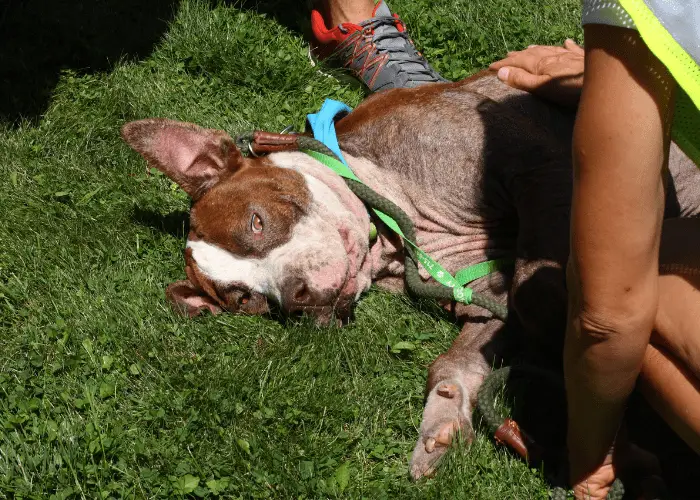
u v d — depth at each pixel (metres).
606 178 0.97
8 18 1.86
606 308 1.02
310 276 1.40
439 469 1.22
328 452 1.25
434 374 1.33
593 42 0.95
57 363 1.34
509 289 1.45
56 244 1.51
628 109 0.95
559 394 1.30
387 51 1.75
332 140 1.52
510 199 1.46
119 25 1.86
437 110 1.51
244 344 1.39
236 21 1.86
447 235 1.53
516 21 1.88
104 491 1.19
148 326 1.40
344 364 1.38
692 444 1.11
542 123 1.50
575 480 1.17
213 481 1.21
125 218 1.55
